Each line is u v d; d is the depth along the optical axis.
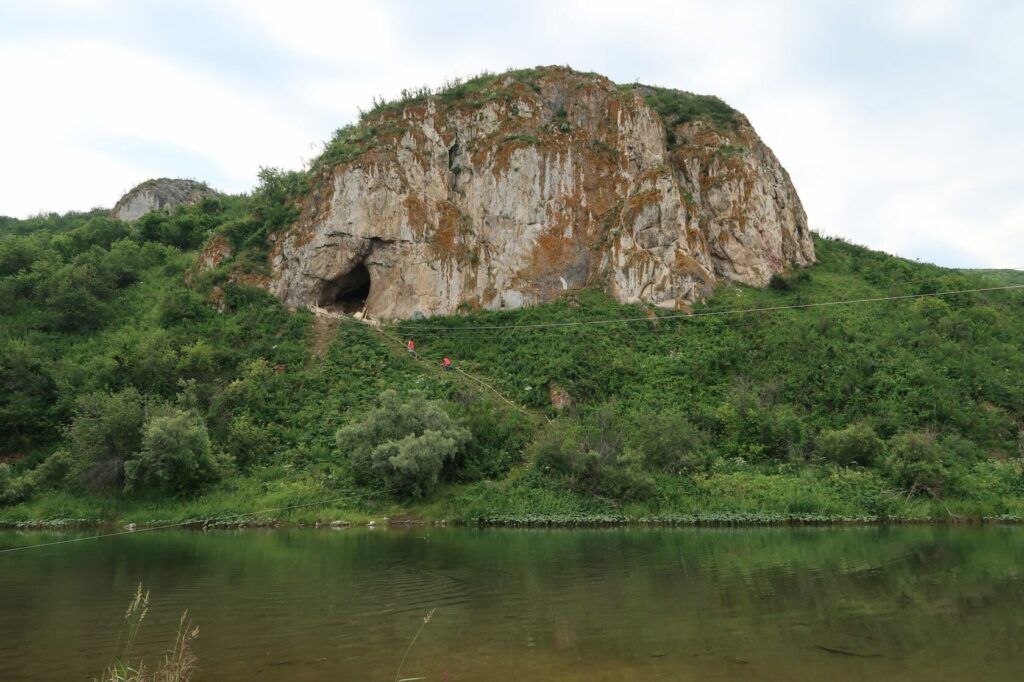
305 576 18.39
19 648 12.23
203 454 32.31
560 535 25.94
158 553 22.39
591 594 16.05
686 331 45.50
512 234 52.31
